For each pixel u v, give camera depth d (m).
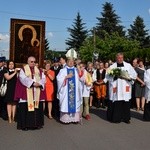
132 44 63.22
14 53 14.05
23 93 9.83
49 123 10.99
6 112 11.51
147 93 11.40
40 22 14.14
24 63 14.12
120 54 11.27
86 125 10.67
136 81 13.84
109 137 8.93
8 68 11.03
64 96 10.83
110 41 64.25
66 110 10.78
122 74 10.98
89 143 8.25
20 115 9.88
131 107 14.92
